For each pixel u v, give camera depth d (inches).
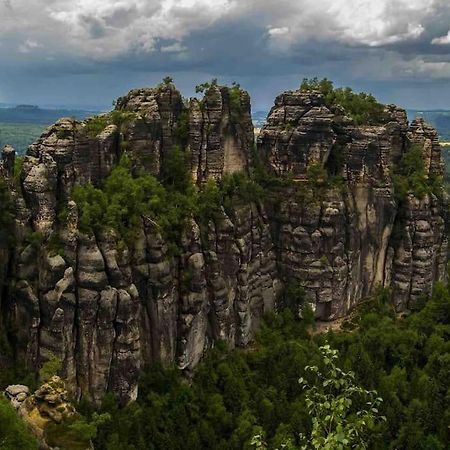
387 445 3346.5
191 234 3782.0
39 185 3147.1
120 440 3058.6
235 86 4522.6
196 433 3218.5
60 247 3164.4
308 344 4202.8
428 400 3585.1
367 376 3784.5
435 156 5452.8
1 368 3152.1
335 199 4534.9
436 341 4200.3
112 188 3587.6
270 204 4635.8
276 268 4660.4
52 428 2295.8
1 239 3152.1
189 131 4200.3
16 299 3176.7
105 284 3213.6
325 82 5132.9
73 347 3206.2
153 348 3592.5
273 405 3442.4
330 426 1316.4
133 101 4101.9
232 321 4141.2
